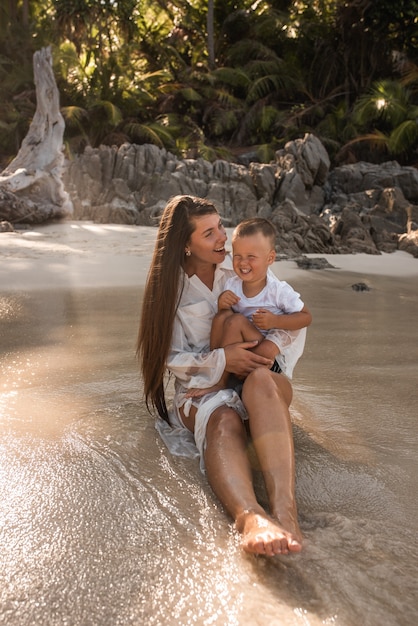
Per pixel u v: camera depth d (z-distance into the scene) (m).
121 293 7.38
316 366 4.43
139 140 25.98
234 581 1.92
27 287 7.64
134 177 16.44
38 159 14.54
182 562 2.04
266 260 2.96
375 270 10.16
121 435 3.11
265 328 2.93
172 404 3.58
